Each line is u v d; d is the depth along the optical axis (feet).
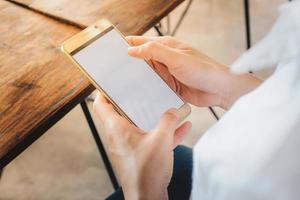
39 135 2.27
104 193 4.70
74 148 5.23
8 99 2.39
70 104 2.35
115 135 1.77
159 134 1.63
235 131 1.04
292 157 0.95
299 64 0.94
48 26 2.87
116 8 2.93
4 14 3.03
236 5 6.99
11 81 2.49
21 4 3.09
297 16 0.92
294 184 0.95
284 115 0.96
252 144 0.99
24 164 5.16
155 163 1.59
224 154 1.04
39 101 2.35
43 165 5.11
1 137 2.20
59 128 5.51
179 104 2.21
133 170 1.60
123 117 2.06
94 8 2.95
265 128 0.98
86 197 4.71
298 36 0.92
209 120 5.21
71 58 2.28
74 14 2.93
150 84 2.25
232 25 6.60
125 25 2.80
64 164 5.08
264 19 6.55
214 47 6.27
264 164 0.97
